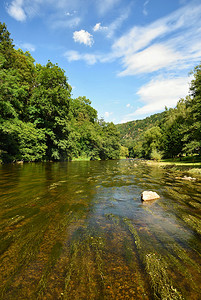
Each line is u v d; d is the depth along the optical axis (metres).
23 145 25.02
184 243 3.41
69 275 2.42
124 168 20.95
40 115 30.62
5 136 21.06
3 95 19.72
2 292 2.12
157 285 2.25
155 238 3.60
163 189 8.38
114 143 72.69
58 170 16.20
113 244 3.31
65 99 30.52
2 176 11.15
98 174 14.18
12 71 23.00
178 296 2.07
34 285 2.23
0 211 4.93
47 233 3.70
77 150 47.25
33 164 22.88
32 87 32.41
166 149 40.66
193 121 24.80
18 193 6.91
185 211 5.29
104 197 6.81
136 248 3.18
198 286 2.24
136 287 2.21
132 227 4.12
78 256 2.88
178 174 14.75
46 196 6.61
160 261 2.78
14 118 24.39
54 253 2.96
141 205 5.86
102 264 2.67
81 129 50.28
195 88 23.81
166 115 61.81
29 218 4.49
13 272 2.48
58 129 32.84
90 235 3.66
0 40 28.05
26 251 3.01
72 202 6.00
